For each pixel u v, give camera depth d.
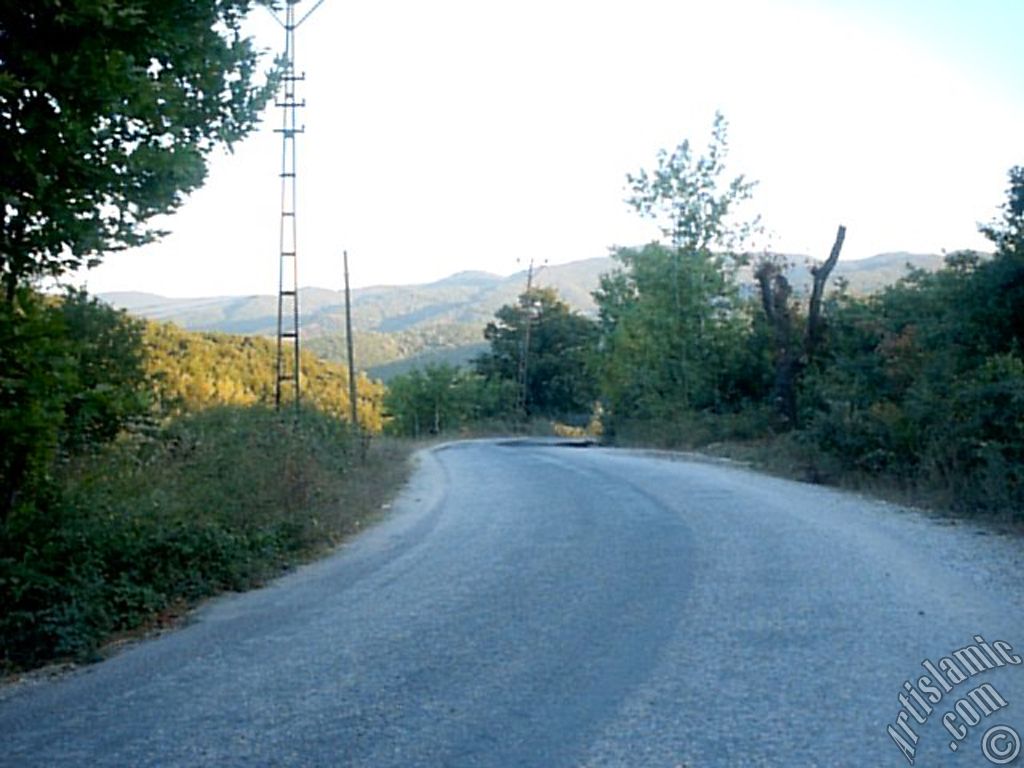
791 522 15.24
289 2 18.56
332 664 8.46
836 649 8.21
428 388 68.88
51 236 9.55
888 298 28.55
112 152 9.41
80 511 11.27
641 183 45.16
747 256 43.66
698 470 25.75
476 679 7.82
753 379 41.00
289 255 28.80
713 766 5.90
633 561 12.46
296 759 6.31
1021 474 15.54
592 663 8.09
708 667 7.83
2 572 9.64
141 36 9.48
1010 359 17.66
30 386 9.57
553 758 6.14
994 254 20.47
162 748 6.61
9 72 8.80
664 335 43.19
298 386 28.50
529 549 13.85
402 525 17.39
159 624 10.59
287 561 13.77
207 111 10.94
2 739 6.98
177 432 18.88
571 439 57.38
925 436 19.38
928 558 12.15
